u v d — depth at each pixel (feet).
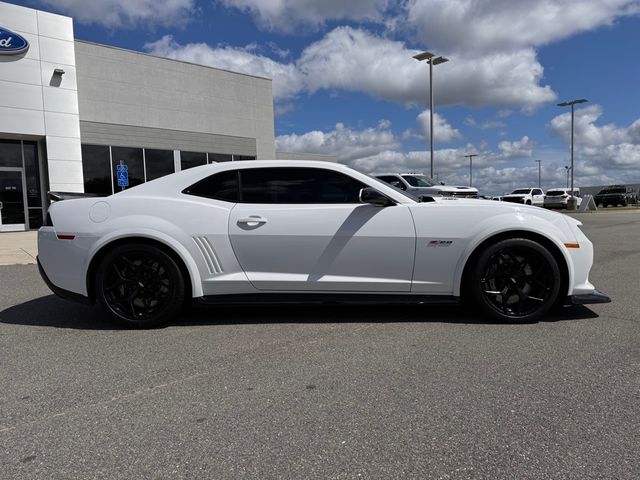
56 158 52.24
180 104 68.33
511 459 6.74
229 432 7.60
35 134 50.78
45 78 51.13
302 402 8.63
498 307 13.39
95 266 13.55
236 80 75.20
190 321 14.20
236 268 13.50
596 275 20.99
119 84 61.98
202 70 70.85
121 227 13.29
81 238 13.38
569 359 10.51
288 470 6.56
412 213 13.28
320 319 14.15
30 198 53.78
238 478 6.39
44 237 13.78
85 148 59.21
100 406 8.60
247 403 8.62
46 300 17.54
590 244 13.44
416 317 14.20
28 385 9.57
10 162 52.54
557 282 13.05
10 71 48.93
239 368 10.33
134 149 63.72
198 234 13.32
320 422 7.88
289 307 15.66
